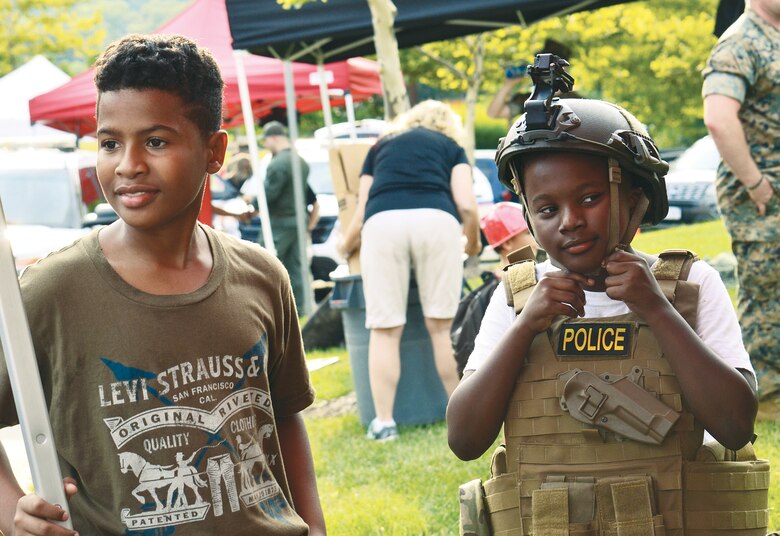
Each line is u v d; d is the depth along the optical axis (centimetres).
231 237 212
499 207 510
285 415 229
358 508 439
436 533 407
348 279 587
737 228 493
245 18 698
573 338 207
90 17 2672
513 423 209
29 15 2570
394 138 571
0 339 179
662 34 1495
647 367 202
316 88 1253
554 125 197
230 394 197
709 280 211
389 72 673
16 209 1340
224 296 200
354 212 647
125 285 192
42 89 1648
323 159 1372
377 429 570
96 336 189
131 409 189
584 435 203
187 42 194
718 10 657
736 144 479
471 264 1002
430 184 561
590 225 197
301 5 690
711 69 489
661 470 201
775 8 483
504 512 211
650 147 203
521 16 756
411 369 586
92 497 190
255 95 1179
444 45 1388
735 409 197
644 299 199
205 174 197
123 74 186
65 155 1411
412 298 580
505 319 221
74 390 190
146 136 187
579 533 200
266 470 203
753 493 204
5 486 189
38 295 189
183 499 190
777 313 490
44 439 178
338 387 716
